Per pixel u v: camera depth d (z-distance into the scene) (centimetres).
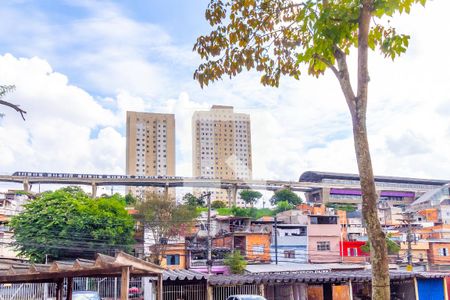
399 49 670
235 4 725
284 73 734
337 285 2859
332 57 693
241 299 2023
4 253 4756
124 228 4594
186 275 2228
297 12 733
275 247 4516
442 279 2706
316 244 5091
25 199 6625
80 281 2662
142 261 1016
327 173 14675
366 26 607
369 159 576
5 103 827
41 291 2327
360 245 5172
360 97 593
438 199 10875
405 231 5856
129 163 10606
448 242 5422
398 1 596
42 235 4253
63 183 11262
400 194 14400
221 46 729
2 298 2241
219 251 4850
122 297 864
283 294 2645
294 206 9069
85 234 4344
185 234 5169
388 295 540
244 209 8825
